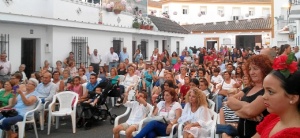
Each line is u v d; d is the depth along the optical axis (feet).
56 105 35.60
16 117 26.13
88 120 31.60
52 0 49.88
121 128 24.48
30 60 48.26
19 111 27.14
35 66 48.55
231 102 11.88
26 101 27.22
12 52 44.04
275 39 112.78
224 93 31.73
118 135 24.50
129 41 70.33
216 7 155.02
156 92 33.37
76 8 55.26
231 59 69.36
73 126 30.07
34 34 47.37
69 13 53.67
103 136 28.86
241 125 12.22
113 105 41.39
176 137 23.06
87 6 58.03
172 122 23.43
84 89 34.01
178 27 101.24
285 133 6.98
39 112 30.48
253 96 11.84
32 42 48.37
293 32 93.91
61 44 51.34
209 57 65.51
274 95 7.19
